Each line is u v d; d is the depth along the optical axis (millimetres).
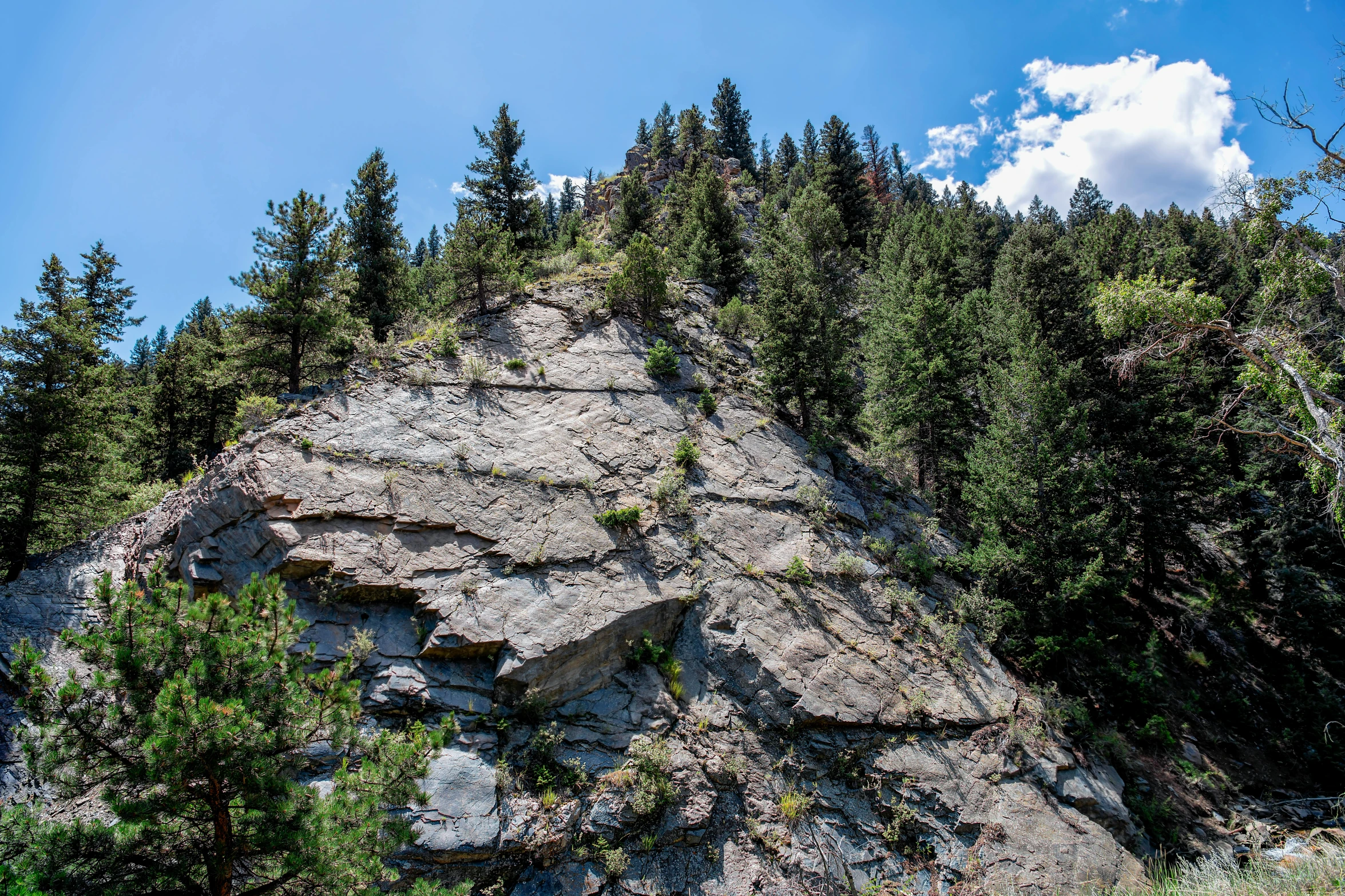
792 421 24578
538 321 24984
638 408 22266
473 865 11875
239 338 22828
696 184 41500
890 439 26250
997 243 53344
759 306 26781
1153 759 18750
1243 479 27844
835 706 16203
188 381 37406
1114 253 38156
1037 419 21859
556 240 45844
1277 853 16125
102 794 7059
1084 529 20359
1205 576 28094
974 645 19000
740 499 20438
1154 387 27141
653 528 18469
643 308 26609
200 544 15141
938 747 16375
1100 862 15016
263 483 15539
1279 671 23594
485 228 25906
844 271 36219
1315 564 24062
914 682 17438
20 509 18250
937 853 14672
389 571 15094
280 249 22984
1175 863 15891
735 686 16219
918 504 23953
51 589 15891
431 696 13648
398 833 8547
